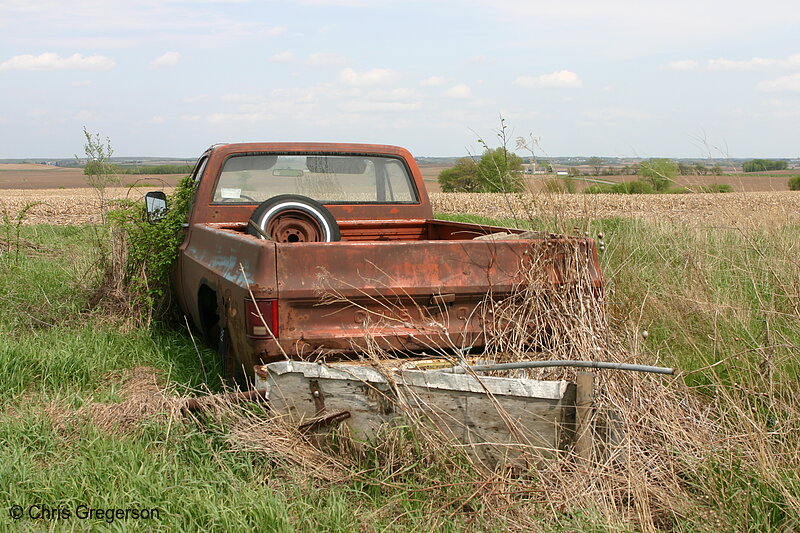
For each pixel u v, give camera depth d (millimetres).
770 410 4219
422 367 4109
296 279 4059
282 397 3945
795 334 5230
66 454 4055
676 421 3918
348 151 6523
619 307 5531
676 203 28750
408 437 3742
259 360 4109
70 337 6457
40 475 3701
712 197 7020
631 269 7094
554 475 3568
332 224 5555
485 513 3406
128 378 5672
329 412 3898
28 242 13477
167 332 7078
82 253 10406
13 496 3506
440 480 3604
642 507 3355
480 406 3709
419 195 6746
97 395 5129
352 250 4137
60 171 149000
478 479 3576
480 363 4199
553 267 4402
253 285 4027
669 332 5754
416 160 6762
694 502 3475
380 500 3568
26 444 4184
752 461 3596
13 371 5477
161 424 4199
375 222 6605
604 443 3641
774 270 5949
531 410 3666
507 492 3453
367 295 4141
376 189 6645
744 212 6895
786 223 6980
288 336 4070
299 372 3898
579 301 4246
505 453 3693
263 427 3910
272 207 5457
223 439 3996
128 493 3461
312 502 3479
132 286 7148
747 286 6523
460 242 4285
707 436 3941
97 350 6094
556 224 4957
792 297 5293
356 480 3672
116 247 7680
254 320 4031
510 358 4270
